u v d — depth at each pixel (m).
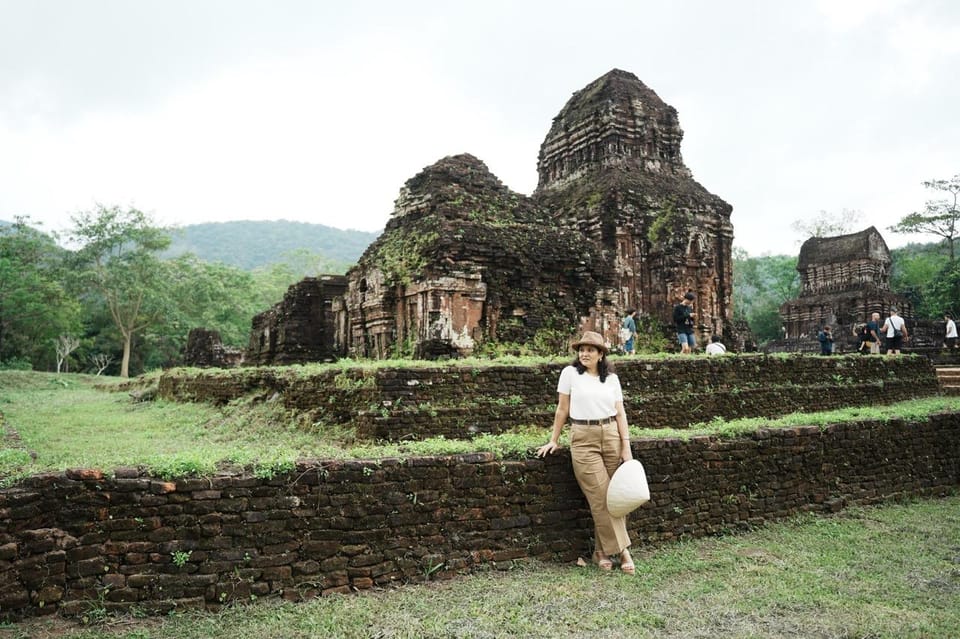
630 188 23.86
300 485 5.20
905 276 57.81
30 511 4.46
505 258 16.98
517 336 16.88
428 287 15.74
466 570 5.66
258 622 4.59
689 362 13.17
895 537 7.24
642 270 23.61
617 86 25.80
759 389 13.87
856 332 26.91
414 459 5.65
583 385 6.13
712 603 5.18
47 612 4.41
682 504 7.05
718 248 25.47
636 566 6.01
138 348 55.16
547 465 6.23
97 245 45.09
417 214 19.12
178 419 14.64
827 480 8.51
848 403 15.61
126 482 4.72
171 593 4.71
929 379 18.27
